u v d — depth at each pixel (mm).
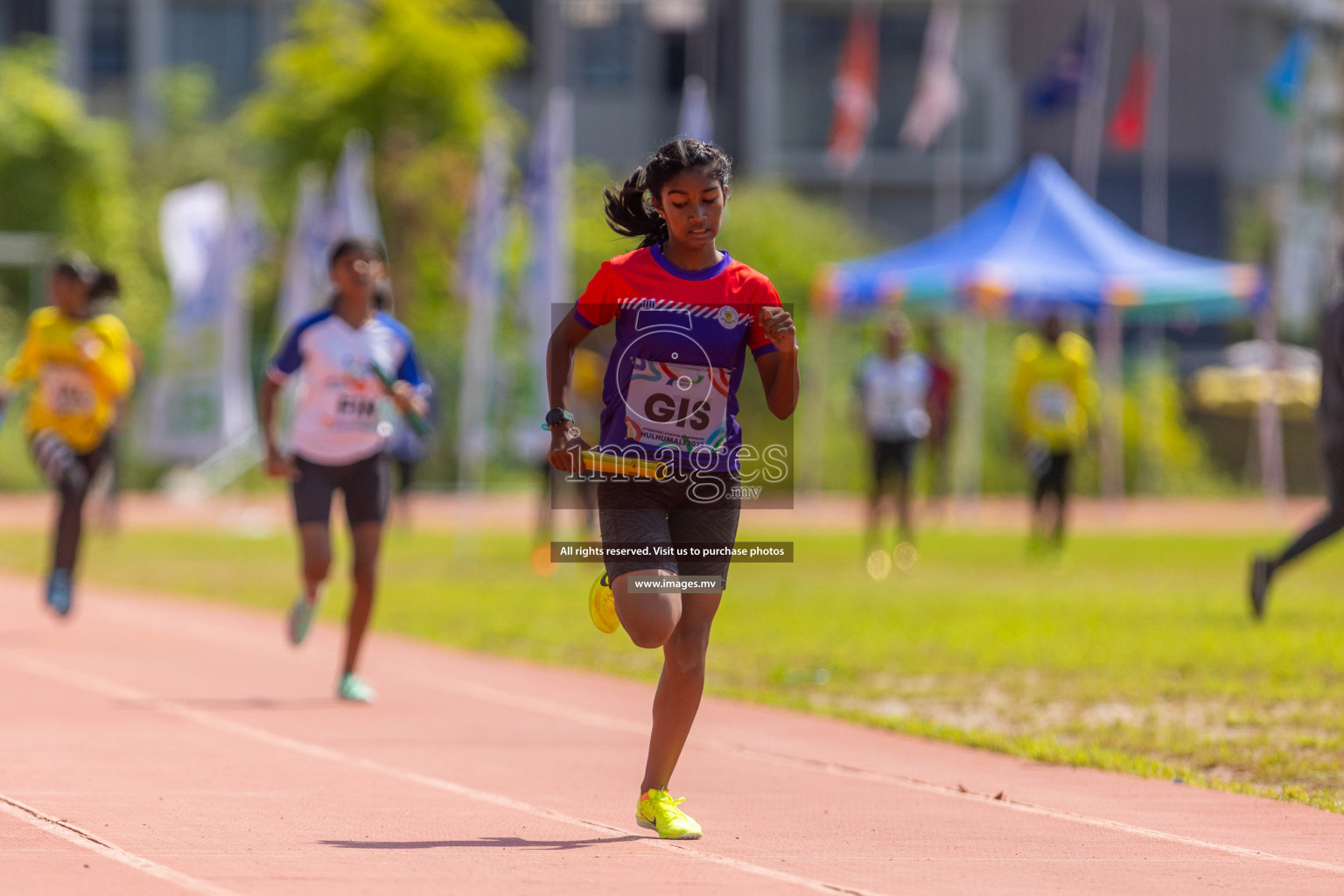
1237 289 66812
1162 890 14102
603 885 13938
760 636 32656
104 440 32906
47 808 16703
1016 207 68500
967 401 88000
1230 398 97812
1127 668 28031
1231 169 119188
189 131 113562
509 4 117938
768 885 14047
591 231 96688
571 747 21266
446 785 18594
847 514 78750
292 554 53562
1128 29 116500
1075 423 53875
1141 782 19344
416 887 13711
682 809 17516
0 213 105500
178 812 16656
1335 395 33156
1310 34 92062
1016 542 61281
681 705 15930
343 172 57156
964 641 31453
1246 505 90062
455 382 93688
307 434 24938
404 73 101375
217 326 61625
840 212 107125
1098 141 116750
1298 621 34781
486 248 51219
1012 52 118875
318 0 105062
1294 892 14047
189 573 46438
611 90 117938
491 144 51219
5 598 39438
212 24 120125
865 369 51219
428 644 31875
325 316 25062
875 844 15914
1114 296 65375
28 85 107500
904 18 117188
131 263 106125
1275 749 21156
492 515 77438
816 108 116500
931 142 116875
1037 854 15500
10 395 32156
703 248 15531
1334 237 100125
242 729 22109
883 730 22906
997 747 21391
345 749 20781
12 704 23875
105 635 32344
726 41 117750
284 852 14945
